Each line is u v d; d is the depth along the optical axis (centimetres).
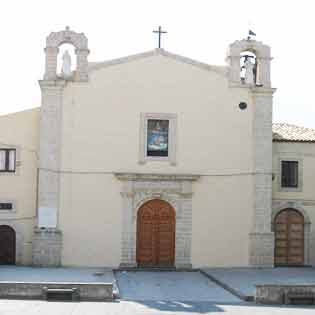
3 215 3506
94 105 3494
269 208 3541
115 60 3516
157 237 3503
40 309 2125
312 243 3725
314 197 3753
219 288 2805
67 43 3525
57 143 3453
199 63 3566
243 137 3566
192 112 3550
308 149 3775
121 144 3497
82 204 3450
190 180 3503
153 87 3534
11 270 3209
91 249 3438
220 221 3519
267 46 3609
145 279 3088
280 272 3328
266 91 3575
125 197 3469
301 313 2158
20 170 3531
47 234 3400
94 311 2128
